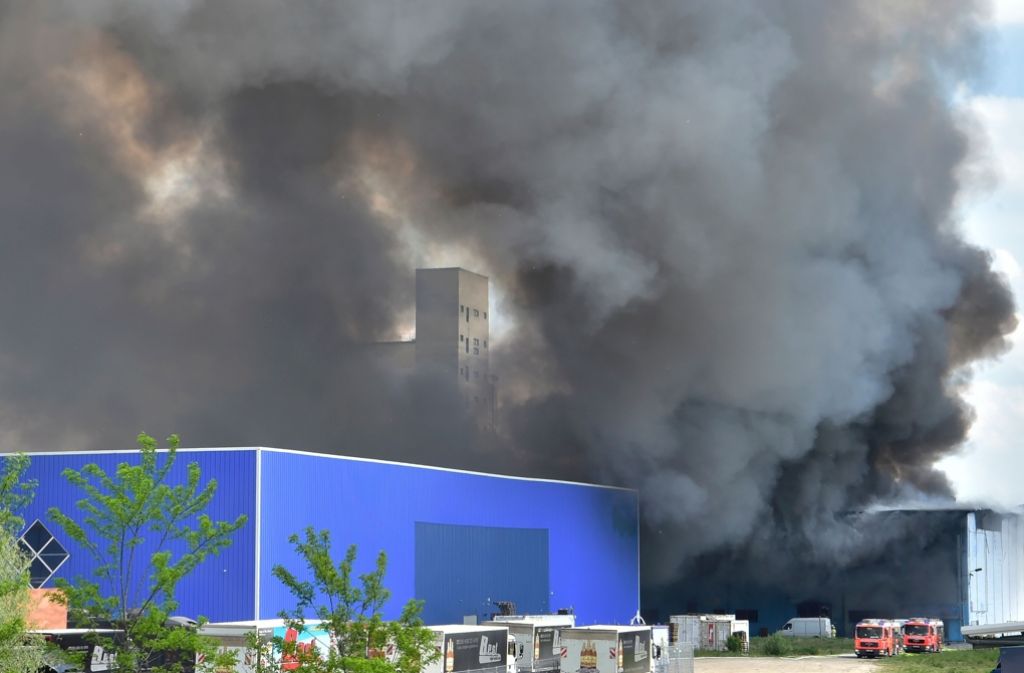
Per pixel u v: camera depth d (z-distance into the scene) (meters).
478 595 65.31
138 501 30.66
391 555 58.94
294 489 53.47
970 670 63.94
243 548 51.25
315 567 32.97
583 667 50.19
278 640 32.34
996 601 102.56
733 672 62.84
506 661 46.03
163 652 31.12
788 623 96.69
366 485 57.78
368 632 32.47
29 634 30.41
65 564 51.47
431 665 41.88
